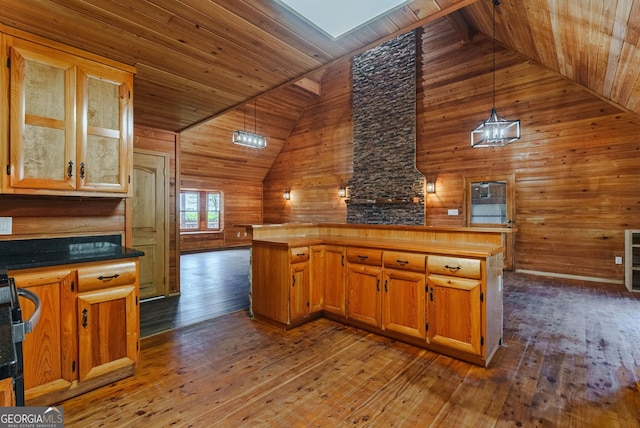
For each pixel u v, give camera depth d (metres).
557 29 3.44
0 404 0.71
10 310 1.02
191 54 2.34
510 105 5.69
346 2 1.78
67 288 1.90
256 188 10.54
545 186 5.40
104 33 2.03
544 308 3.69
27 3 1.72
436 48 6.58
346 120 8.32
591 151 4.97
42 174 2.00
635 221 4.67
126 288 2.15
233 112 8.05
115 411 1.80
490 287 2.38
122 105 2.37
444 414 1.78
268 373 2.23
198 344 2.72
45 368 1.81
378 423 1.71
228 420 1.73
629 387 2.04
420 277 2.59
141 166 3.96
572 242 5.18
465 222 6.26
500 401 1.90
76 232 2.46
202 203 9.55
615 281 4.82
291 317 3.02
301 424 1.70
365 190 7.65
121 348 2.11
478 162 6.09
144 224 4.02
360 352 2.56
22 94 1.93
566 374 2.21
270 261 3.17
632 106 4.33
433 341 2.52
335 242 3.19
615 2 2.24
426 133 6.78
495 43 5.80
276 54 2.37
